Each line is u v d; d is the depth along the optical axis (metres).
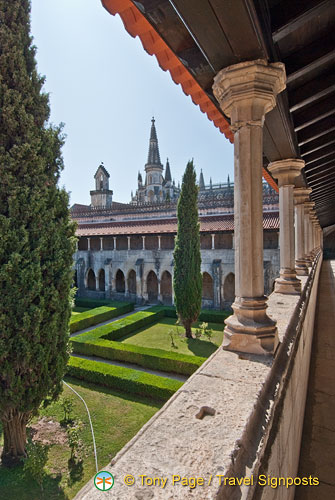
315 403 4.98
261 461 1.76
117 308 25.98
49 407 10.55
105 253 33.75
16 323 6.71
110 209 38.28
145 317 22.39
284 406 2.53
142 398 11.37
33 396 7.25
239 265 3.31
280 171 6.29
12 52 6.72
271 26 2.84
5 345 6.64
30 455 7.19
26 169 6.89
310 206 10.90
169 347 17.39
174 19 2.61
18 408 7.18
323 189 12.17
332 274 20.89
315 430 4.32
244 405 2.08
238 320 3.20
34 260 6.99
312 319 8.05
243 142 3.15
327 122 5.79
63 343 7.92
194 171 19.61
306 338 5.50
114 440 8.79
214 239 27.41
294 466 3.32
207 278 28.84
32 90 7.10
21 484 7.16
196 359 13.82
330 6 2.66
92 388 12.24
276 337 3.10
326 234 51.25
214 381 2.44
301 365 4.34
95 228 36.09
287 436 2.72
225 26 2.37
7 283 6.62
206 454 1.61
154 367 14.30
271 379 2.57
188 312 19.12
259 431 1.94
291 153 5.97
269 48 2.88
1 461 7.66
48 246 7.35
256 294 3.24
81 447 8.48
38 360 7.10
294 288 6.16
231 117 3.24
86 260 35.03
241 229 3.25
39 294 7.05
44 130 7.30
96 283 34.50
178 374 13.72
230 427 1.84
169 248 30.44
